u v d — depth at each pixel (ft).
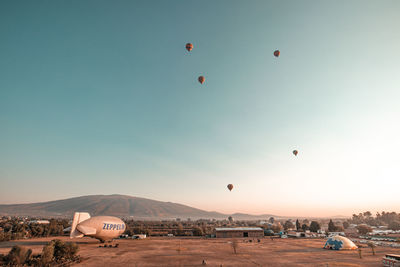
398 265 126.52
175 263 142.31
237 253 185.88
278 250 204.85
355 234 410.93
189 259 156.46
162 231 514.27
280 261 150.30
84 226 222.69
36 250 187.93
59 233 375.66
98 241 270.87
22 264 123.95
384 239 305.32
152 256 168.66
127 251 193.57
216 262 146.20
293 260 153.99
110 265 135.13
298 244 256.11
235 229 363.15
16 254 124.06
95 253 180.65
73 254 150.92
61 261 138.41
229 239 320.70
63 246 145.89
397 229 524.11
